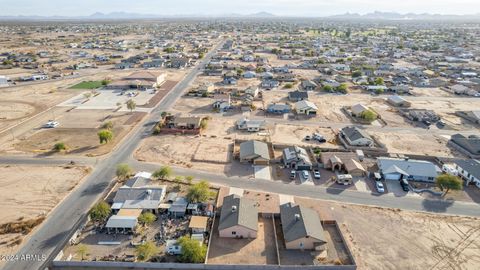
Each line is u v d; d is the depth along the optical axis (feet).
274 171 202.18
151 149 230.68
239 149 231.09
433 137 260.42
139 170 200.64
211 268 125.49
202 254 128.57
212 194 173.37
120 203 160.45
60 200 168.14
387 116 308.60
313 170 202.49
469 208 166.71
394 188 184.75
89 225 148.97
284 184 187.42
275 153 226.99
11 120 285.23
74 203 165.89
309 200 172.24
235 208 151.43
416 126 284.61
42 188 178.91
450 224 153.89
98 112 309.01
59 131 260.83
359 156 217.36
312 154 224.53
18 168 200.54
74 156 217.77
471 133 269.23
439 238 144.15
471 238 144.25
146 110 317.01
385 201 172.14
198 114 307.99
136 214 151.94
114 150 228.02
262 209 162.71
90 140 244.01
